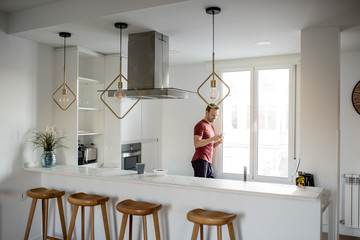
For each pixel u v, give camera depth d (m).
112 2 2.74
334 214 2.98
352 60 4.14
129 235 2.94
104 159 4.32
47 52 3.84
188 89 5.12
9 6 3.14
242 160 4.78
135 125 4.61
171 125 5.28
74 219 3.08
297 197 2.36
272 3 2.46
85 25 3.04
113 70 4.29
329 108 3.01
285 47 3.93
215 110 4.05
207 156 4.12
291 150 4.45
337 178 2.98
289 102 4.46
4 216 3.34
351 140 4.14
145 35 3.25
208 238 2.82
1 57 3.28
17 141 3.46
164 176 3.16
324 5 2.50
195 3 2.47
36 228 3.71
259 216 2.62
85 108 3.97
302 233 2.47
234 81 4.82
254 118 4.67
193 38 3.51
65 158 3.87
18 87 3.47
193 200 2.87
